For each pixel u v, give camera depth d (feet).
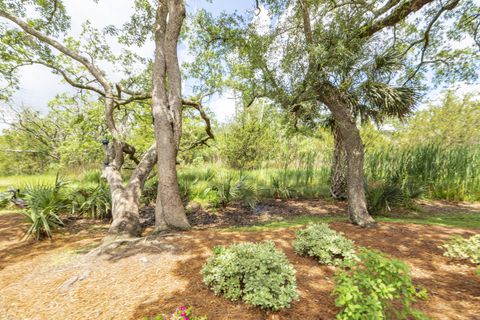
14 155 63.31
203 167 40.04
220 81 29.14
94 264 9.45
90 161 45.39
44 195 16.43
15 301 7.11
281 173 30.89
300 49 13.66
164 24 18.31
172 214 14.92
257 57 15.98
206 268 7.66
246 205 23.56
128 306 6.57
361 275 5.62
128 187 16.61
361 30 13.70
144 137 36.96
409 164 25.03
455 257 8.84
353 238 11.51
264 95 16.75
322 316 5.87
